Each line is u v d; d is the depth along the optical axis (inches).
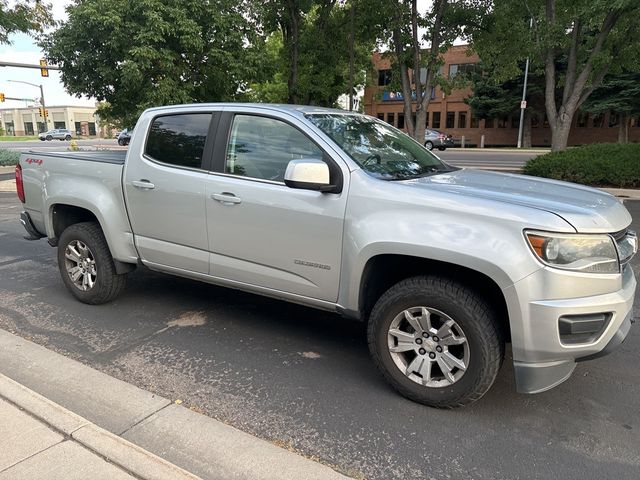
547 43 516.1
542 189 136.0
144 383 139.5
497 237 113.7
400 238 123.1
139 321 182.9
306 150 143.8
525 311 111.3
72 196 189.0
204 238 161.6
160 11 530.9
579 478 102.5
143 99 577.3
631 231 131.8
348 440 114.8
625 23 497.7
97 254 187.9
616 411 127.3
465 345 120.3
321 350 161.2
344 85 791.7
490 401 131.6
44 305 198.8
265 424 120.7
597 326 111.9
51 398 130.0
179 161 167.0
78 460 103.3
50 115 4020.7
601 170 491.5
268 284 152.5
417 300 123.9
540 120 1710.1
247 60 589.0
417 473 104.0
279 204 143.6
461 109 1841.8
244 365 150.4
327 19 621.0
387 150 156.7
